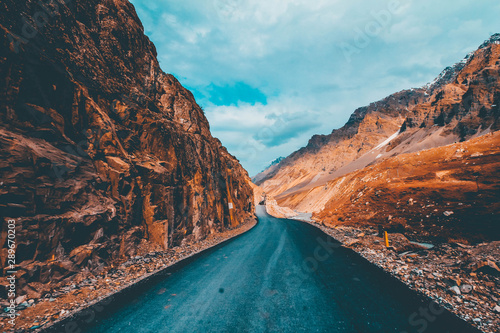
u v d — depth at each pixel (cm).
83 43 1089
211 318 539
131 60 1498
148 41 1811
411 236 1488
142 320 522
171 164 1419
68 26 1002
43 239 641
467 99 15425
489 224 1269
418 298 620
